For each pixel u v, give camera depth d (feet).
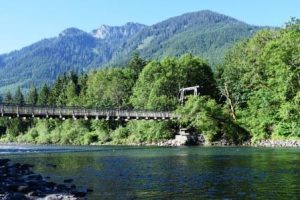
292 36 252.01
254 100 260.21
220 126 250.16
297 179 86.22
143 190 75.77
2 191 70.38
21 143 363.15
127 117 233.14
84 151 192.44
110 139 304.91
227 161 127.13
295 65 241.96
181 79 308.40
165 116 247.91
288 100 240.53
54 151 193.57
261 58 275.39
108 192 73.87
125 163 125.59
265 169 103.76
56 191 72.90
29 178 86.58
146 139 275.59
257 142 237.45
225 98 310.86
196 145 246.68
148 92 309.83
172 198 68.54
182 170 104.99
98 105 357.61
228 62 345.72
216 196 69.87
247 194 71.10
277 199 66.85
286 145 222.69
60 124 356.38
